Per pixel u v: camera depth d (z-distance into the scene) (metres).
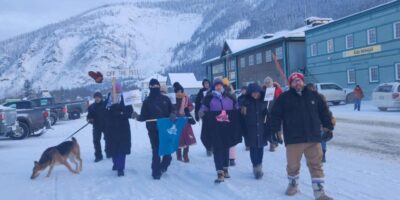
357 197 6.95
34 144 17.11
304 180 8.27
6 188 8.86
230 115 8.44
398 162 9.95
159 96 9.27
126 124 9.62
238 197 7.23
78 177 9.73
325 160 10.27
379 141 13.62
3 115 15.95
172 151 9.23
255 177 8.58
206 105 8.42
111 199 7.59
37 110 20.25
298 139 6.85
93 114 11.78
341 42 42.44
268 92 9.45
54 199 7.79
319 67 46.06
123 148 9.55
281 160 10.57
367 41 38.94
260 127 8.45
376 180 8.12
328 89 36.28
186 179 8.93
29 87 95.06
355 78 40.78
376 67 38.12
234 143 8.48
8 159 12.98
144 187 8.39
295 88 6.96
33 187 8.89
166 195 7.66
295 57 50.41
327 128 7.09
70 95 100.12
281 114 7.07
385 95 26.42
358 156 10.95
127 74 24.44
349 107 32.34
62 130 23.17
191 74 88.81
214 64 74.31
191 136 10.95
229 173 9.20
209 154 11.76
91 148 14.57
